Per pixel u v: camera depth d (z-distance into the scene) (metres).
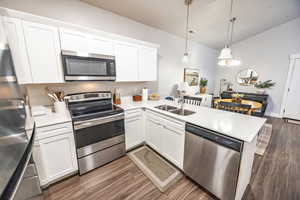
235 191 1.23
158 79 3.56
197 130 1.47
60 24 1.62
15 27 1.38
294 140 2.80
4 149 0.67
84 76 1.84
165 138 1.98
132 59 2.42
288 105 4.29
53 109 1.90
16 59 1.41
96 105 2.21
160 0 2.22
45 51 1.58
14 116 0.90
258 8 2.95
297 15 3.68
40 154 1.45
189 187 1.62
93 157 1.86
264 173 1.85
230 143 1.19
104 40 2.02
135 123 2.34
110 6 2.30
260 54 4.64
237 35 4.38
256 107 2.73
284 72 4.24
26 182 0.94
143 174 1.83
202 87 4.66
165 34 3.49
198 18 2.90
